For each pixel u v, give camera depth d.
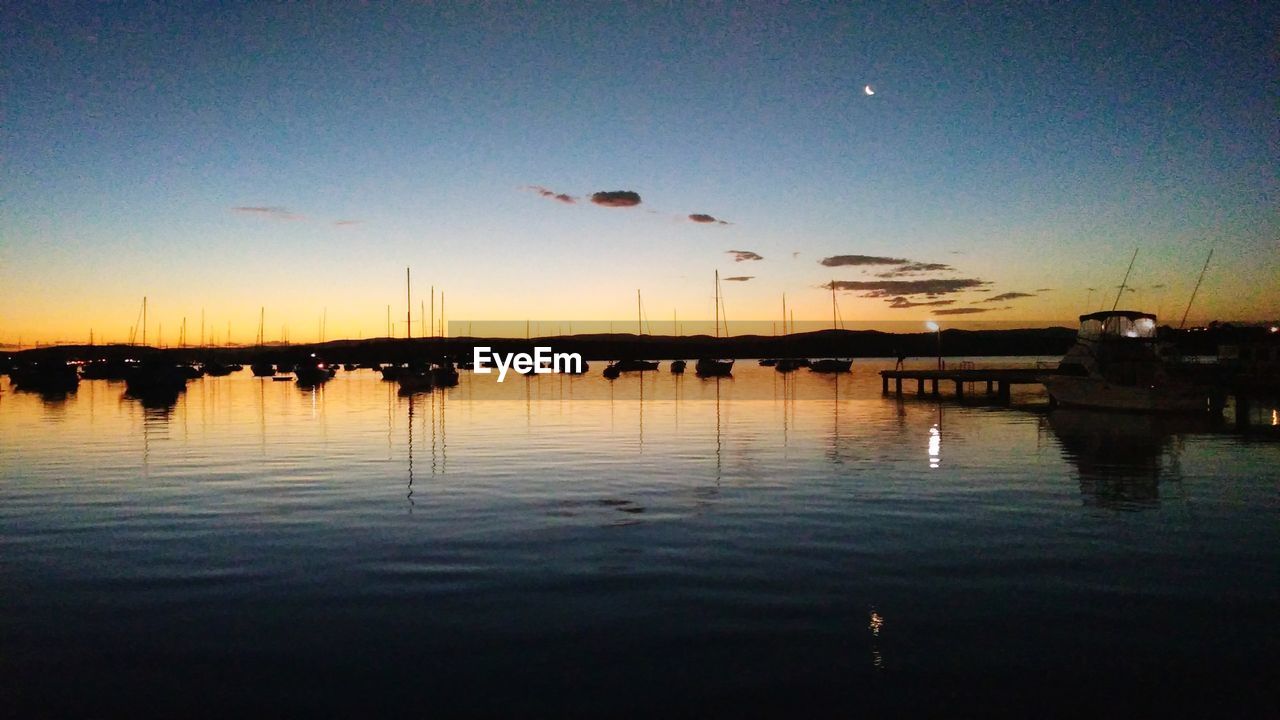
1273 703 7.55
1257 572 11.55
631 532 14.10
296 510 16.09
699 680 8.00
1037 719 7.26
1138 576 11.38
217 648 8.83
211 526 14.68
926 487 18.44
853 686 7.87
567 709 7.41
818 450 25.33
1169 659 8.51
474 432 31.83
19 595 10.69
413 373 69.88
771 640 9.00
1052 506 16.20
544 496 17.56
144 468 21.86
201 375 100.38
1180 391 37.00
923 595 10.54
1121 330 40.91
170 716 7.30
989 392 56.00
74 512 15.96
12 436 30.67
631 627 9.40
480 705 7.49
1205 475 19.94
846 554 12.55
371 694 7.71
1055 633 9.22
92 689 7.84
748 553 12.64
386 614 9.87
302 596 10.59
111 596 10.62
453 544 13.28
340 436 30.39
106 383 86.31
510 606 10.14
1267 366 47.56
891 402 48.72
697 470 21.22
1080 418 36.12
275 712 7.38
